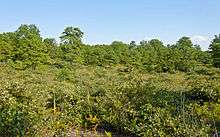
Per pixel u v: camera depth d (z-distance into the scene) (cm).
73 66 6206
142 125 1294
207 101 2073
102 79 3775
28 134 1065
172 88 2433
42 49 5744
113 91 1519
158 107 1379
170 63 7050
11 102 1176
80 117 1498
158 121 1261
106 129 1452
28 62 5444
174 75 5909
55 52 7062
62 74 3631
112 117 1426
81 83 3141
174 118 1270
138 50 8819
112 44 8981
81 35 6762
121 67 7400
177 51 7588
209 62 8175
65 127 1279
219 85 2222
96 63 7575
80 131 1400
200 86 2177
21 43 5562
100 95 1750
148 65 7356
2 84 1352
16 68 5250
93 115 1527
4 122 1064
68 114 1513
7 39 6259
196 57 8075
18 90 1300
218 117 1496
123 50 8169
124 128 1347
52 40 8294
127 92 1456
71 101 1636
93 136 1324
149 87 1479
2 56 5691
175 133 1174
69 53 6569
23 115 1105
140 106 1394
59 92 1642
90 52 7700
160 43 10494
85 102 1573
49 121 1197
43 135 1105
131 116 1388
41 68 5428
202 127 1209
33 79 2839
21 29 5794
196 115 1433
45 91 1534
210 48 7525
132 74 1608
